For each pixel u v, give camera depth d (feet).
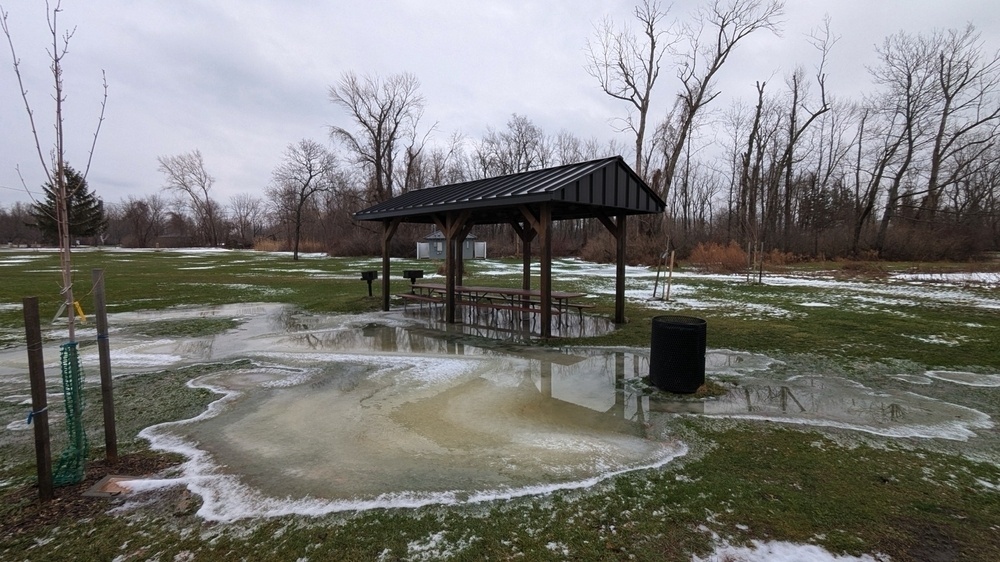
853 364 20.49
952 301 38.34
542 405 15.94
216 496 10.09
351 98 130.11
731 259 73.61
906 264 79.51
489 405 15.96
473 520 9.15
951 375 18.94
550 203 25.82
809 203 125.49
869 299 40.04
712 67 90.89
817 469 11.17
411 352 23.53
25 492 10.19
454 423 14.35
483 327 29.91
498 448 12.56
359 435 13.47
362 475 11.07
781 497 9.88
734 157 130.00
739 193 119.96
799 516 9.18
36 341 9.55
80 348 24.82
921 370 19.61
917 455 11.93
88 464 11.52
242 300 43.45
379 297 42.78
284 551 8.25
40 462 9.67
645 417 14.76
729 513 9.31
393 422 14.46
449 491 10.29
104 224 178.70
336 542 8.49
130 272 77.87
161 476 10.98
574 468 11.35
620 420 14.53
